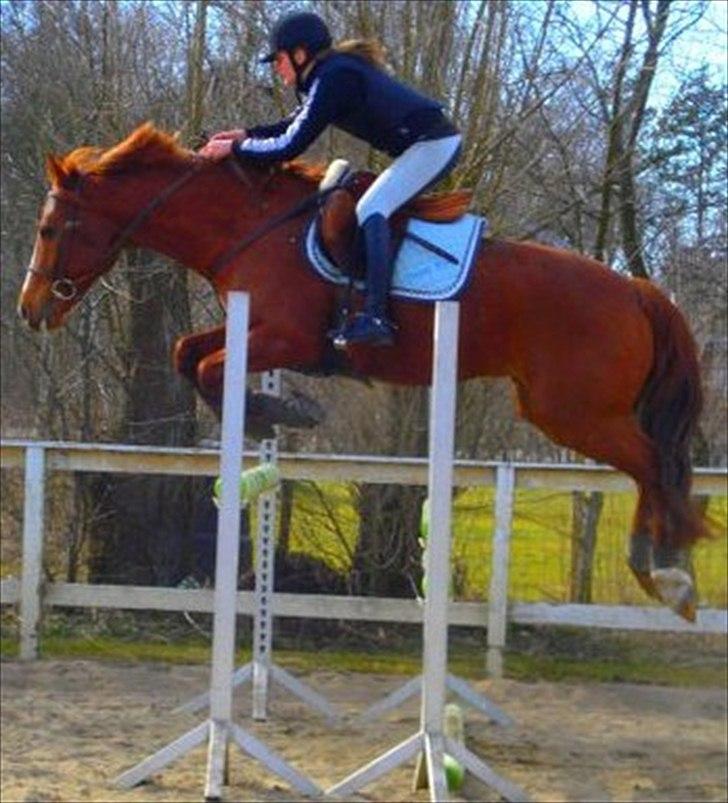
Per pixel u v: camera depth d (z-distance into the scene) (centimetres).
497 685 912
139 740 727
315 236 611
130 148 630
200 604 950
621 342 614
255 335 609
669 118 1232
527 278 611
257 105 1048
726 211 1323
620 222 1262
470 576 1096
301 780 614
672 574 609
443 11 1050
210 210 625
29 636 947
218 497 658
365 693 897
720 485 892
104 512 1116
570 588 1069
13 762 668
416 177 602
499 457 1205
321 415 631
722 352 1416
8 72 1223
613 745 754
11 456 944
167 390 1117
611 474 905
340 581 1092
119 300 1116
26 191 1239
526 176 1115
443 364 578
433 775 586
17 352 1256
